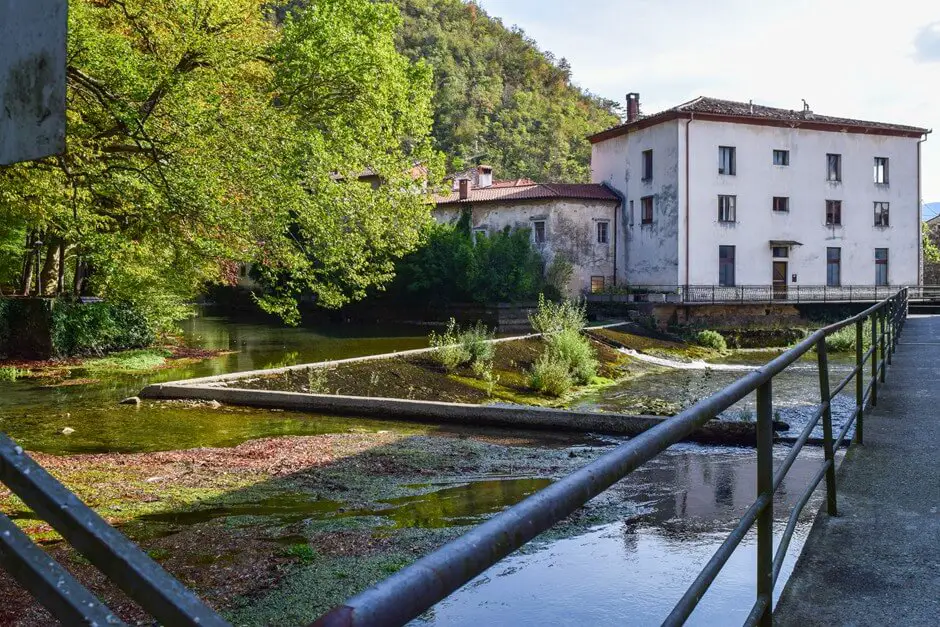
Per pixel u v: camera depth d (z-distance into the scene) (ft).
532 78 391.65
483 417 38.58
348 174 50.44
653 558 16.96
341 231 50.06
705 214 130.62
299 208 46.09
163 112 39.52
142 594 2.04
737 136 132.77
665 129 131.85
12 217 55.57
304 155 45.06
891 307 38.70
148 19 45.19
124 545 2.12
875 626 9.19
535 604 14.20
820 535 12.39
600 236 142.51
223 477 25.59
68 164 40.55
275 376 49.90
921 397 25.91
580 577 15.66
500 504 22.57
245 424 37.88
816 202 137.90
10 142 3.45
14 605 13.84
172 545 18.03
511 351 68.08
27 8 3.53
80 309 70.79
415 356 59.72
